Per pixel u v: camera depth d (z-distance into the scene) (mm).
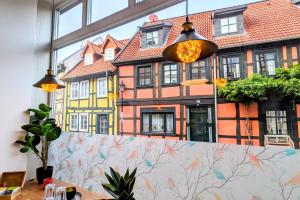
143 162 1705
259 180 1190
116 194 1059
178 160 1512
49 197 1489
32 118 2461
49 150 2572
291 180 1098
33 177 2555
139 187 1703
